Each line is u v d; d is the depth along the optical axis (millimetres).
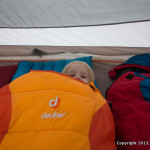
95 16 1061
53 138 323
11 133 343
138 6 942
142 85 680
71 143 321
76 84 547
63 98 451
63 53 1356
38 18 1089
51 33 1195
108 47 1268
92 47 1286
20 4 980
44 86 496
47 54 1347
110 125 442
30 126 359
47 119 378
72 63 882
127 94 701
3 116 381
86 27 1157
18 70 1128
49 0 962
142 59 1071
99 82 1212
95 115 425
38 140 318
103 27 1146
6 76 1061
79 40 1243
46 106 417
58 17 1085
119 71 1178
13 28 1151
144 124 475
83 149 319
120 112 593
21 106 411
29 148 301
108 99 784
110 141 412
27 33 1185
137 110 545
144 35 1114
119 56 1341
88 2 974
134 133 468
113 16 1046
